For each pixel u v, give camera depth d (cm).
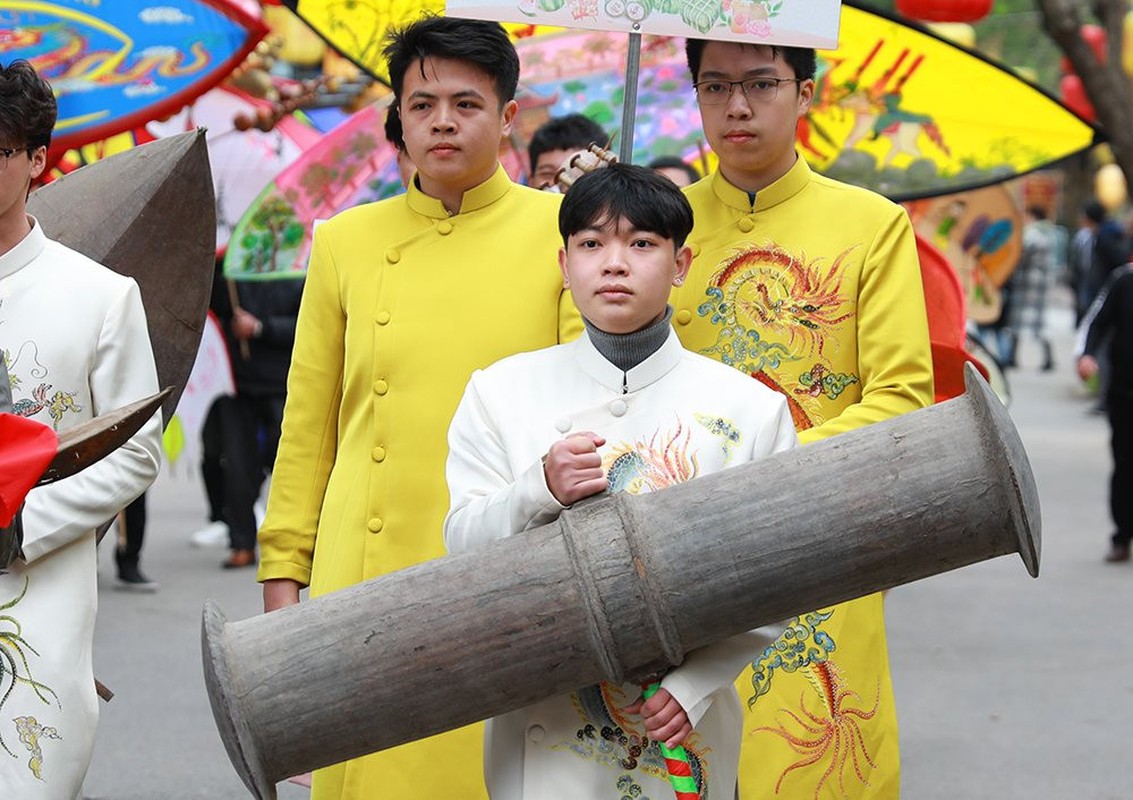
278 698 376
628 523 373
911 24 736
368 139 853
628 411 414
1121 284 1273
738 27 480
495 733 419
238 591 1106
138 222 523
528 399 420
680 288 516
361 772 480
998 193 1085
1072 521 1466
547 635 371
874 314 498
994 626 1068
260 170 972
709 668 393
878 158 761
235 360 1162
